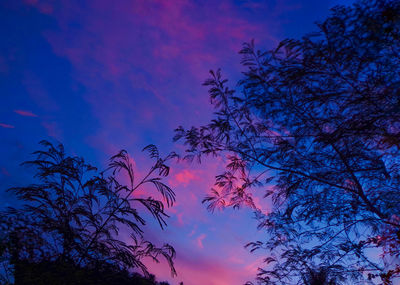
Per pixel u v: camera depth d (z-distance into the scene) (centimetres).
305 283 534
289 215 518
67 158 380
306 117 462
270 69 464
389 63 388
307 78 442
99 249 335
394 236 435
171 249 355
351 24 386
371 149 447
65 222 343
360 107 416
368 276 456
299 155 512
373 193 483
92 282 317
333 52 400
